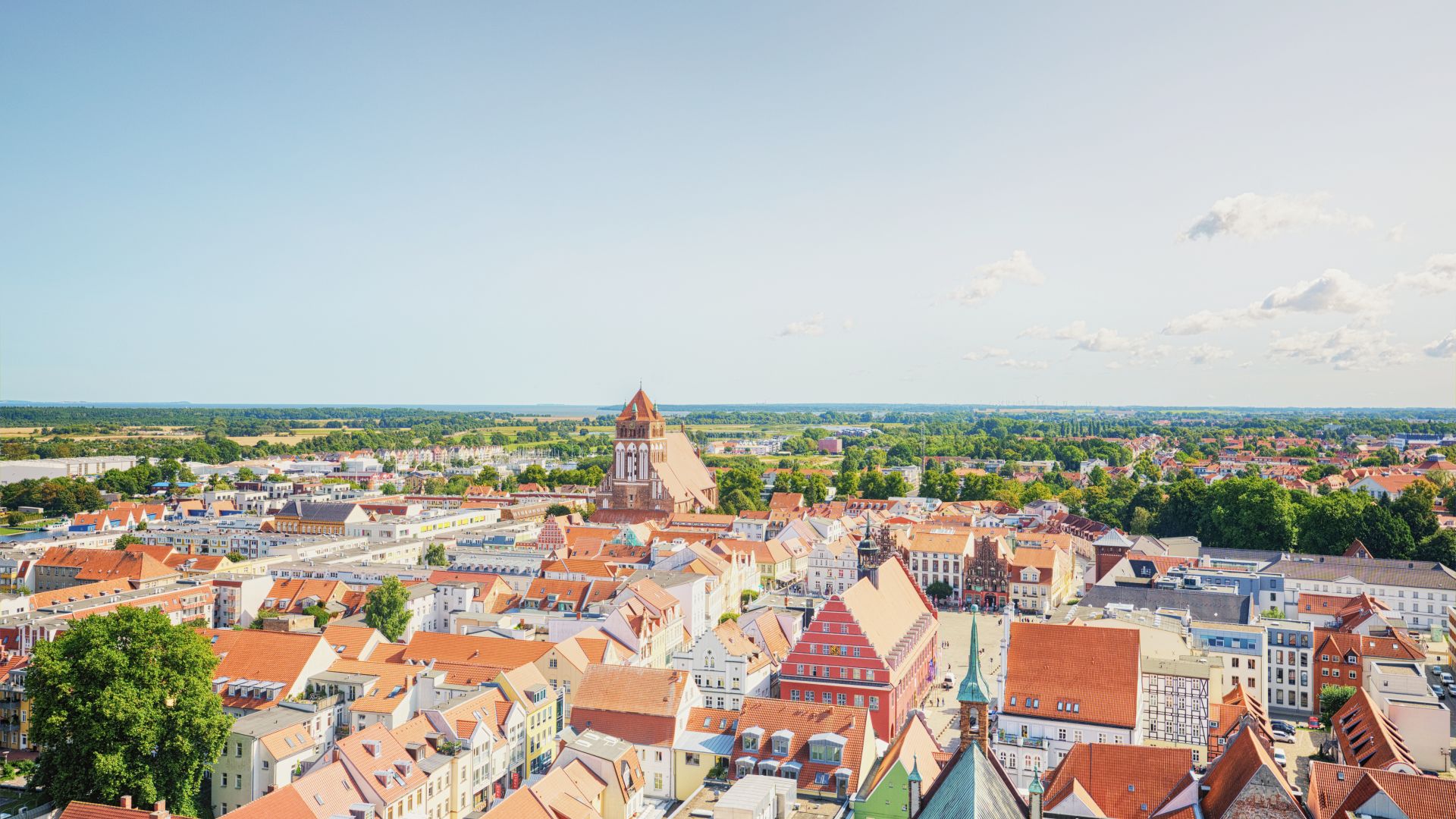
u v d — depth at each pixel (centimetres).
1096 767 9825
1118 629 12275
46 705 10456
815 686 14388
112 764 10112
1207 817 8950
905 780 9594
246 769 11262
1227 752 9456
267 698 13275
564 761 10869
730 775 11662
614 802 10525
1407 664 14512
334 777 9919
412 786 10450
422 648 15175
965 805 7100
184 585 19638
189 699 10769
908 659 15538
